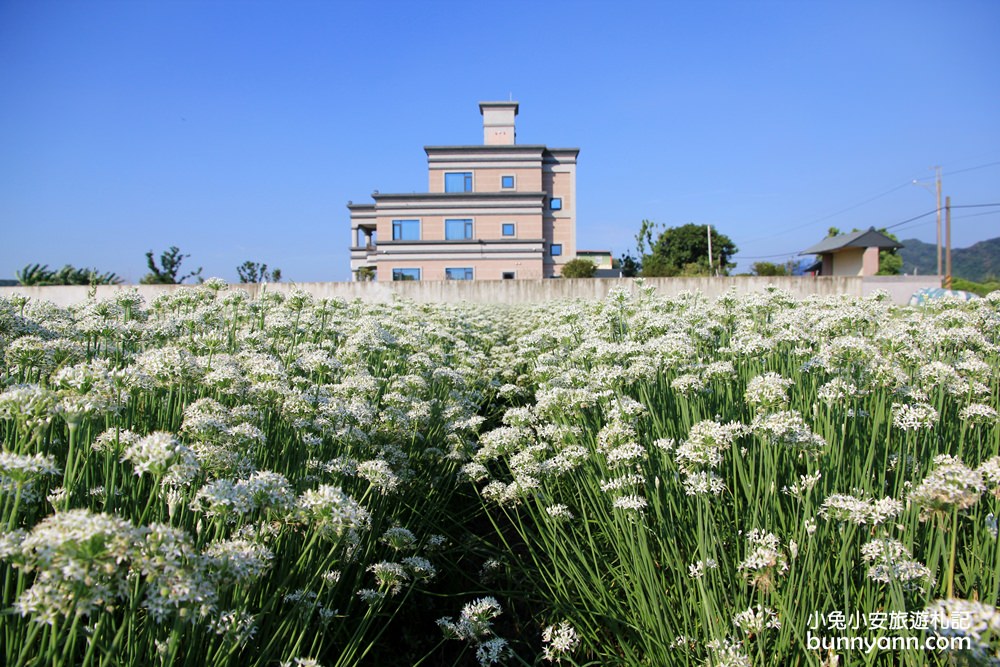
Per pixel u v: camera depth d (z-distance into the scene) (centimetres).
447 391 641
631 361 505
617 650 314
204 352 504
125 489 282
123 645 214
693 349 488
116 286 1797
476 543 446
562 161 4691
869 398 392
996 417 316
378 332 601
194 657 220
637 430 415
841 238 4256
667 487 346
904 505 269
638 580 297
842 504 243
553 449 463
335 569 332
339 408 393
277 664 265
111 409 253
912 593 237
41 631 213
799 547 267
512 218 4438
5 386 361
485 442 441
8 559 181
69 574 159
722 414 432
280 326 619
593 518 413
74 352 394
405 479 430
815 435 301
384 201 4428
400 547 357
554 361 600
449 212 4434
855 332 496
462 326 971
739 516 328
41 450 290
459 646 362
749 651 239
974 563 253
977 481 214
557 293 2078
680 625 290
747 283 1909
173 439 220
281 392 369
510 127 4859
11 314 419
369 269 4572
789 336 480
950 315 497
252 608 269
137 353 493
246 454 302
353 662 292
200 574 188
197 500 233
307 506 247
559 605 329
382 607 346
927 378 377
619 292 759
